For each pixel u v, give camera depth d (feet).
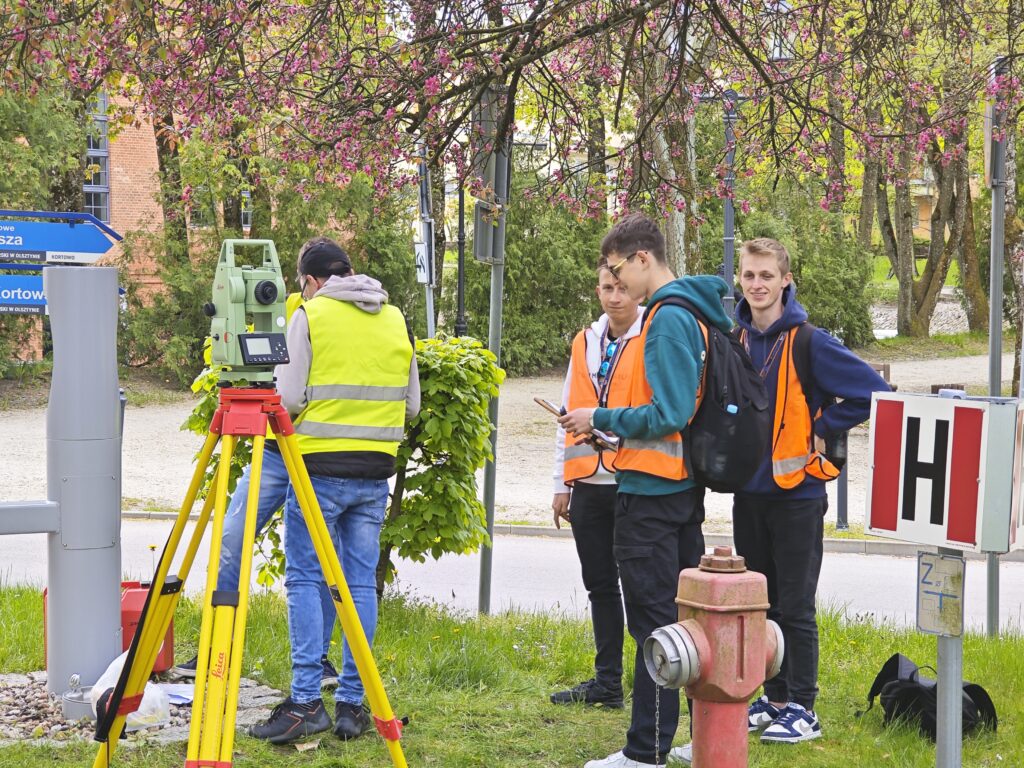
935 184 139.03
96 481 18.76
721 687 11.03
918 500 11.77
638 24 28.43
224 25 26.50
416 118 28.43
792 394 18.02
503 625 26.81
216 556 12.68
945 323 165.48
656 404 15.33
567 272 111.14
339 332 17.15
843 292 127.65
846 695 21.25
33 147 88.22
